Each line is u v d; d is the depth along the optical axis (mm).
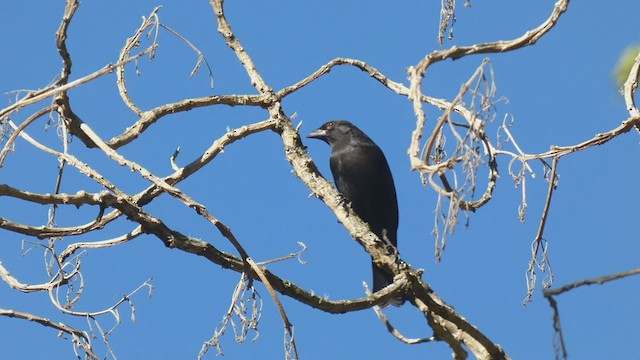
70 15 10156
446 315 10492
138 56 10039
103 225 11086
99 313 10625
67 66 10391
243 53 12922
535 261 10656
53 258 11188
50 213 11094
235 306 10102
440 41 9633
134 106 12125
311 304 10203
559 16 9102
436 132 8273
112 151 10531
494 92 8055
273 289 10055
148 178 10312
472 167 8031
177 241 10727
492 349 10438
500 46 8930
